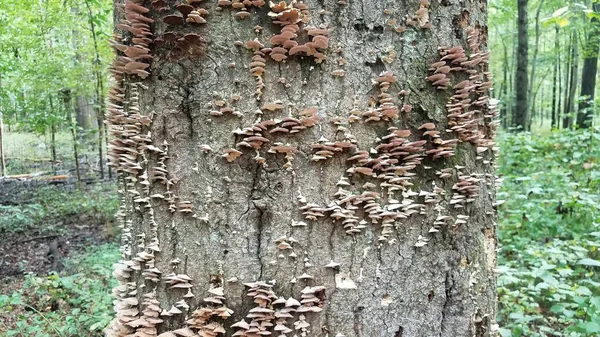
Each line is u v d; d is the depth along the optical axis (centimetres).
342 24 47
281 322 46
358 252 47
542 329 104
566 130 222
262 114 46
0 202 296
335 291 47
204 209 47
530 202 165
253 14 46
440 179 50
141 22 47
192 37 45
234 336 46
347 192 47
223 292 47
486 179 55
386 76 47
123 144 50
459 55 50
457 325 51
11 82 310
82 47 278
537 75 746
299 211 46
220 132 46
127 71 48
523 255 144
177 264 48
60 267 192
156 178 47
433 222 50
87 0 237
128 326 50
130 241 51
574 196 153
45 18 280
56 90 295
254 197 46
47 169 420
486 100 54
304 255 47
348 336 47
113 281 150
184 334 46
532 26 623
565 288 103
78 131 372
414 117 49
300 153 46
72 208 281
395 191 48
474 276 53
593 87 425
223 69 46
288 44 45
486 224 55
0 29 273
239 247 46
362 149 47
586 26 377
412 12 49
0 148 394
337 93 47
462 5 51
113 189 334
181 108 47
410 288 49
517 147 217
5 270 191
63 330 125
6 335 125
